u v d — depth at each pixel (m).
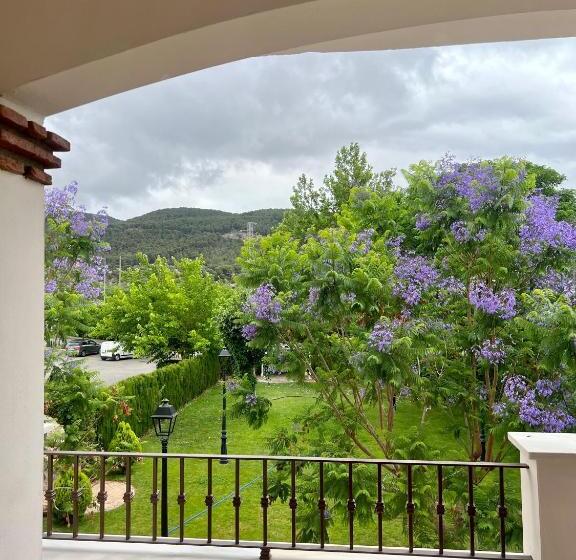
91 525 6.51
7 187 2.09
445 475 5.39
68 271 6.29
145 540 3.25
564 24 1.99
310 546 3.13
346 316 6.05
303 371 5.95
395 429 6.07
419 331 5.64
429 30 2.07
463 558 2.98
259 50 2.01
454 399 5.91
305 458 3.19
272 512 6.95
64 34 1.93
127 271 13.76
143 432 9.35
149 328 12.73
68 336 6.39
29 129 2.11
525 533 3.11
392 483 5.38
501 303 5.64
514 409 5.51
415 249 6.65
